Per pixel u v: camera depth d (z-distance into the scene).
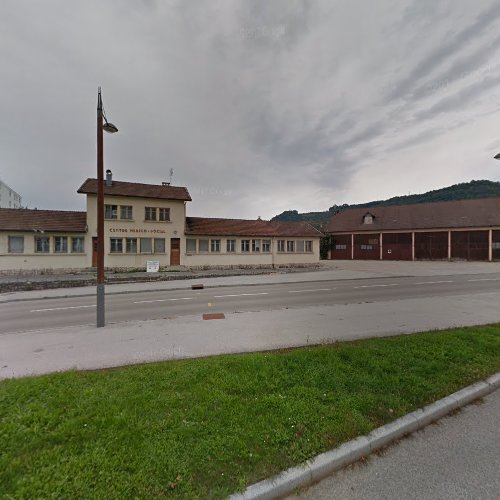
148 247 21.72
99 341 5.95
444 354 4.57
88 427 2.75
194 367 4.17
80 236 19.97
